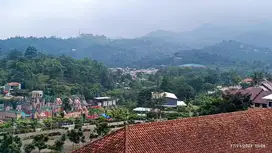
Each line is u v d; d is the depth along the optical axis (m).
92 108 188.00
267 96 122.56
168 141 37.78
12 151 88.06
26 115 166.38
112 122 135.00
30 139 106.12
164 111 157.50
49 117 152.38
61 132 117.81
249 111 46.47
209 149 39.06
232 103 100.62
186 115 132.38
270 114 47.28
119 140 36.81
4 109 175.88
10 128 126.06
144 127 38.38
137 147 35.84
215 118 43.22
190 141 38.84
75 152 39.41
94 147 38.25
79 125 126.12
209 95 187.75
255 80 194.50
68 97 195.88
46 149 93.44
